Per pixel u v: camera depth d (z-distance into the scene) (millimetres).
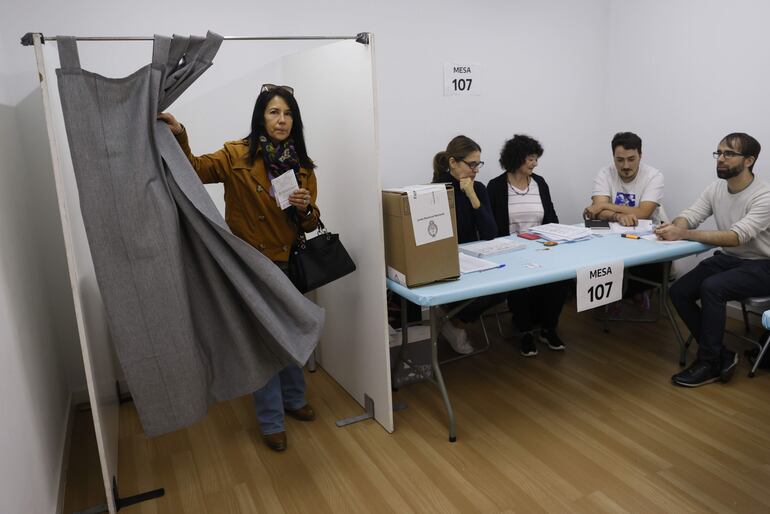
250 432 2420
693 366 2680
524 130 3727
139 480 2115
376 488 2010
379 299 2238
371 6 3109
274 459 2215
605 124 3992
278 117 2047
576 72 3816
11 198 2016
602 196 3377
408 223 2039
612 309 3631
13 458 1484
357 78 2111
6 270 1736
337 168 2402
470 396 2654
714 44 3252
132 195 1646
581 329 3426
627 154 3221
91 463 2242
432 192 2074
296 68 2680
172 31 2686
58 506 1898
